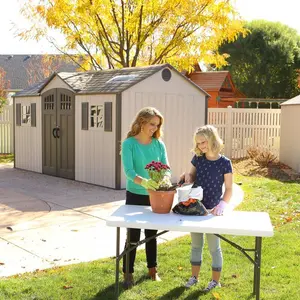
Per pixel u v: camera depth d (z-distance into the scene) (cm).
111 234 646
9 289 432
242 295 428
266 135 1547
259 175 1265
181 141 1070
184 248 569
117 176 981
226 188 434
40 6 1420
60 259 537
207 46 1453
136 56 1478
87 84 1082
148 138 467
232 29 1425
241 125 1513
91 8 1341
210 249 445
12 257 543
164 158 479
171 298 423
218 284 448
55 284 448
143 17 1426
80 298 418
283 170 1318
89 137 1047
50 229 670
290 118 1362
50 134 1177
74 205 834
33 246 587
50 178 1141
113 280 462
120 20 1459
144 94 995
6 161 1505
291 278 471
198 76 2784
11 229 667
